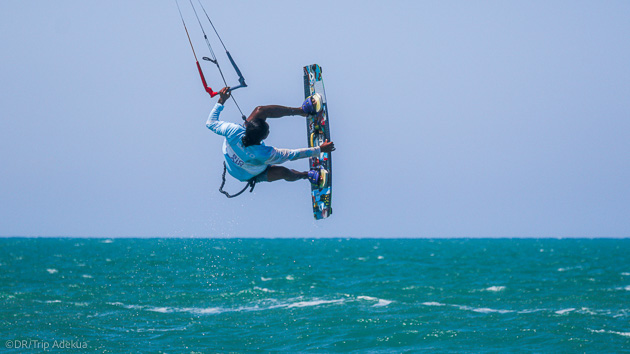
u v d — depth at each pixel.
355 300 108.75
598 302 108.31
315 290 127.56
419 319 85.50
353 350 68.81
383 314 90.81
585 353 66.56
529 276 176.62
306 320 85.69
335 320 85.19
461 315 89.81
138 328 80.62
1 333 74.50
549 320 85.44
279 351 68.31
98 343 70.25
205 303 106.31
